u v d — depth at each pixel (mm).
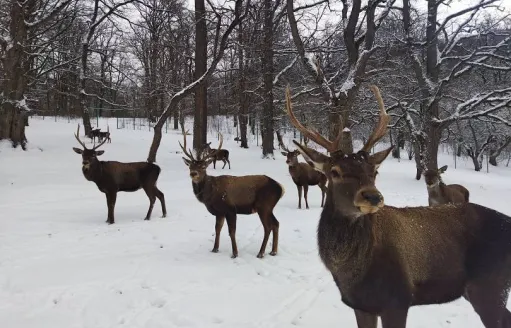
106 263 6562
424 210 3914
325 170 3455
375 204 2998
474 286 3779
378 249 3357
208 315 4855
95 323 4668
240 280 6016
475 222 3857
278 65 25125
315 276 6215
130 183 9781
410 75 21078
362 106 20094
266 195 7316
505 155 39062
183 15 22359
